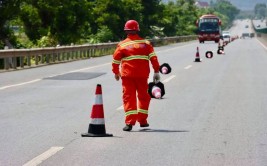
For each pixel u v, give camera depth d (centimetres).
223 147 1351
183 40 16488
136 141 1435
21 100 2347
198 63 5191
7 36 6581
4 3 6619
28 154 1269
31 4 7844
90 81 3303
